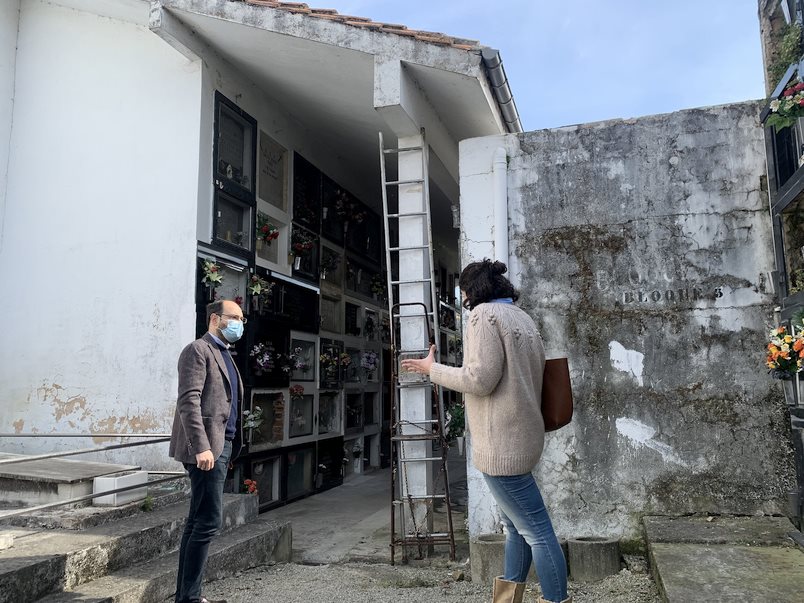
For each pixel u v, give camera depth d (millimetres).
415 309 4996
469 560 4426
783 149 3891
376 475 8656
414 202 5160
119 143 5492
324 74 5598
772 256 4051
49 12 5910
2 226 5699
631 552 4027
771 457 3928
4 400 5430
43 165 5695
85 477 3988
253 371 5871
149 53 5535
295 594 3725
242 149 6043
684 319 4137
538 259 4402
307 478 7062
